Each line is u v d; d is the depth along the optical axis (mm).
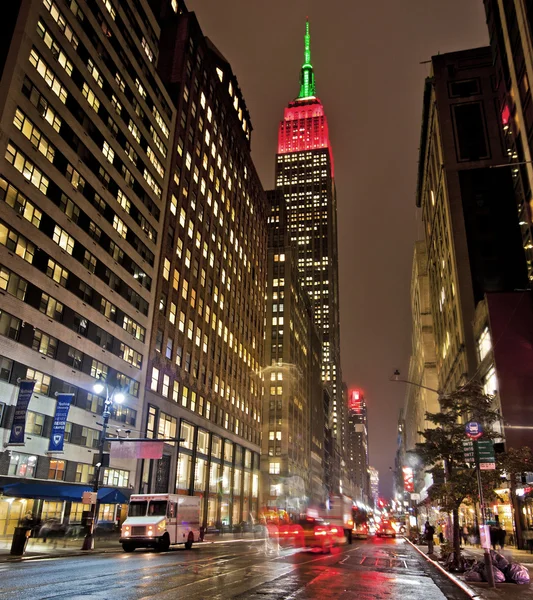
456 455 24641
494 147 67062
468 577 17375
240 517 76562
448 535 30031
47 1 39250
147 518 29359
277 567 20281
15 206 34844
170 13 71812
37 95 37656
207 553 27844
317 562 23391
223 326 75812
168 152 60156
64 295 39531
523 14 44375
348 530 45625
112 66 48812
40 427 35719
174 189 61312
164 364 55438
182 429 58750
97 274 44281
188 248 64500
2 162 33719
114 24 49938
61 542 33125
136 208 51906
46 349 37094
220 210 78000
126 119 50875
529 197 47469
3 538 31641
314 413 147375
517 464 23344
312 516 39062
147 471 50188
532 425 40625
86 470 40438
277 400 109312
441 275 74500
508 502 38781
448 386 70250
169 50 67375
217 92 80375
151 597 11891
